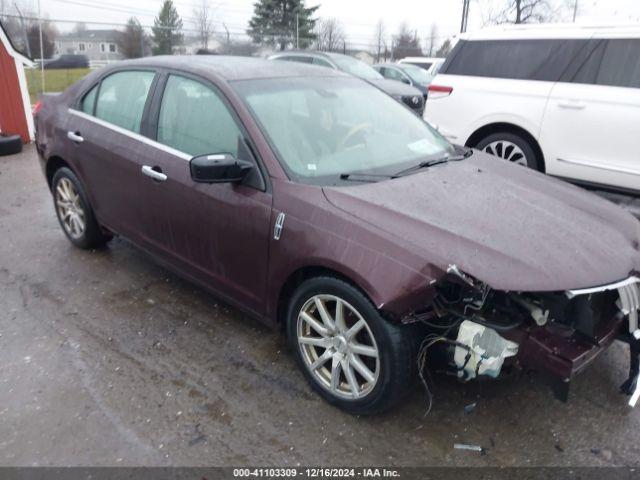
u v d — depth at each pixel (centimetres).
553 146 624
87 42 1770
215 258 342
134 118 398
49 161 486
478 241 254
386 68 1648
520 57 646
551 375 250
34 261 473
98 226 469
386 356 260
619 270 261
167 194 360
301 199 289
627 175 580
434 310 260
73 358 338
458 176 333
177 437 276
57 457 263
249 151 314
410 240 256
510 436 279
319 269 288
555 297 253
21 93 964
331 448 271
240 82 345
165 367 329
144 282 435
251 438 276
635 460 265
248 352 345
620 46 584
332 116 353
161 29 1855
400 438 277
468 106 680
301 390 311
